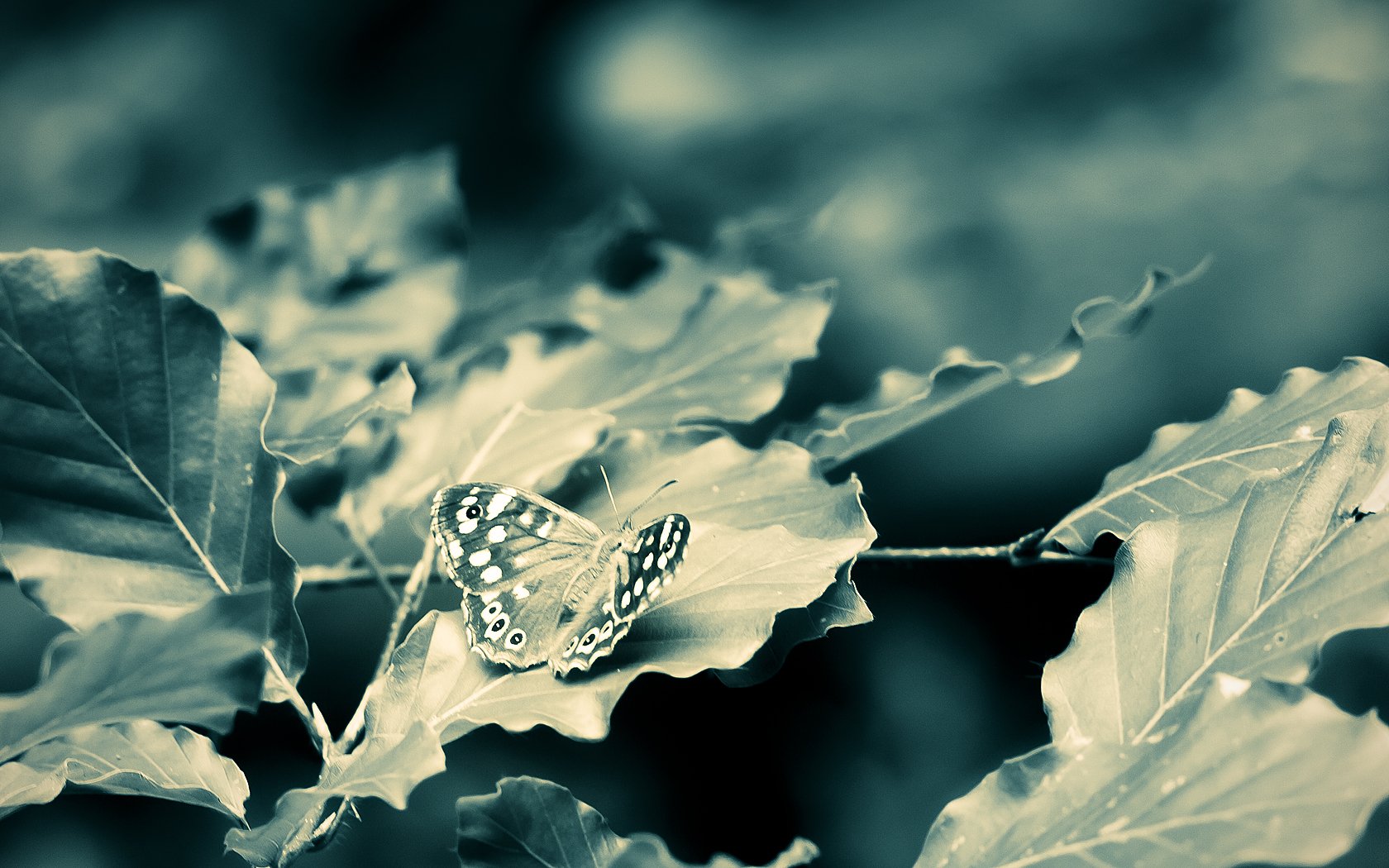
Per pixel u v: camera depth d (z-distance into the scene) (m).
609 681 0.41
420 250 0.49
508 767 1.06
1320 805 0.37
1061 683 0.41
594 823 0.40
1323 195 1.17
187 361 0.41
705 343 0.47
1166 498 0.43
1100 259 1.16
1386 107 1.22
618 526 0.44
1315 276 1.14
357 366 0.47
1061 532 0.44
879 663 1.13
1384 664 1.00
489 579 0.42
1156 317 1.16
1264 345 1.13
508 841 0.40
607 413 0.47
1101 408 1.13
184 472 0.42
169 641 0.38
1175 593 0.41
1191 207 1.18
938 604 1.15
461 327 0.52
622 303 0.53
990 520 1.14
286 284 0.49
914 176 1.21
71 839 1.00
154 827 1.02
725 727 1.10
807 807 1.09
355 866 0.97
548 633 0.42
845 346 1.12
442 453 0.46
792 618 0.42
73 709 0.38
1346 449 0.40
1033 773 0.39
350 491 0.46
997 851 0.39
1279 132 1.22
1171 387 1.13
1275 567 0.40
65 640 0.38
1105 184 1.20
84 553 0.41
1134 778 0.38
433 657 0.42
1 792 0.41
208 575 0.42
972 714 1.11
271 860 0.41
